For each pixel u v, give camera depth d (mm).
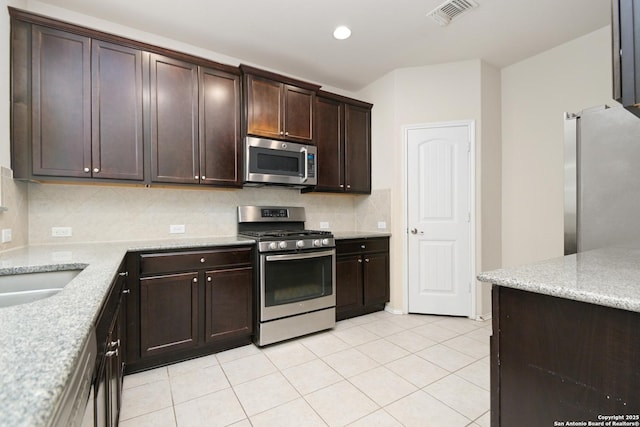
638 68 855
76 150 2057
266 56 3021
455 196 3164
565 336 902
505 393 1031
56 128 1998
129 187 2521
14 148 1888
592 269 1144
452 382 1967
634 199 1863
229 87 2666
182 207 2768
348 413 1671
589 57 2699
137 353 2049
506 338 1030
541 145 3023
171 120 2393
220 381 1987
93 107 2107
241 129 2723
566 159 2113
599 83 2650
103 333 1062
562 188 2887
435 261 3223
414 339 2627
